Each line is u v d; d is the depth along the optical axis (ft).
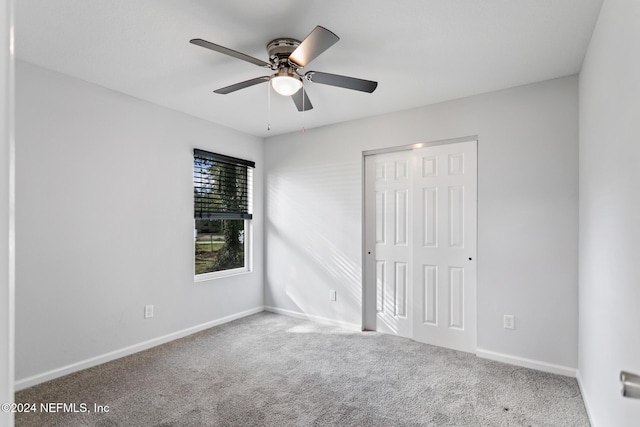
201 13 6.30
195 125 12.16
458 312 10.58
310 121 12.75
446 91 9.87
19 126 7.99
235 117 12.25
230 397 7.75
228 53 6.48
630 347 4.61
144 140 10.56
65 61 8.11
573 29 6.71
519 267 9.42
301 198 13.91
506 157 9.66
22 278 8.04
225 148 13.30
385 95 10.16
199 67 8.45
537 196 9.20
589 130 7.30
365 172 12.58
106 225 9.61
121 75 8.87
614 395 5.41
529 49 7.50
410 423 6.83
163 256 11.07
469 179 10.40
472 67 8.38
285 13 6.29
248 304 14.32
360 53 7.72
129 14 6.32
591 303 7.09
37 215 8.28
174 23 6.61
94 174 9.35
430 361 9.68
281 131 14.10
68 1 5.93
